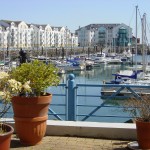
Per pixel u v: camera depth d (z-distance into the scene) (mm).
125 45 151875
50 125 7691
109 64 96500
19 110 6832
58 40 161125
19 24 137875
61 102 24453
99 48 149000
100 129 7543
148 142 6645
